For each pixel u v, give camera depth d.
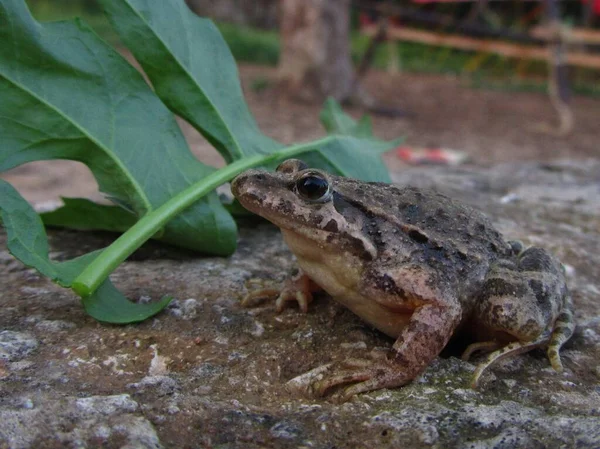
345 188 0.13
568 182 0.25
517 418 0.11
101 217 0.15
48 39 0.13
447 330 0.12
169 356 0.12
